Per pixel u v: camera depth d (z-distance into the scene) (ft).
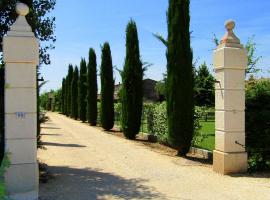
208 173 33.88
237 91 33.68
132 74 66.33
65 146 54.24
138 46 67.15
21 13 25.88
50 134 76.07
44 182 30.12
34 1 35.12
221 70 33.86
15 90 25.45
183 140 44.24
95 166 38.06
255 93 34.83
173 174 33.58
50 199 24.94
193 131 45.80
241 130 33.68
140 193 26.66
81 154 46.26
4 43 25.23
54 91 282.15
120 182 30.35
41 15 35.27
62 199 24.98
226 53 33.30
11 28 25.54
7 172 24.98
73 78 144.05
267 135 33.55
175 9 45.06
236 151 33.53
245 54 33.83
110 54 86.63
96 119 104.99
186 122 44.21
